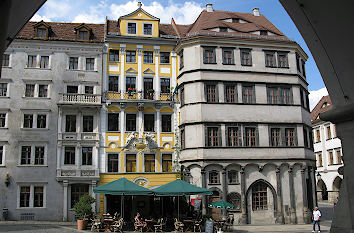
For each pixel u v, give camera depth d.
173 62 37.28
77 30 36.22
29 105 34.00
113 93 35.53
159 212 33.53
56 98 34.50
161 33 38.81
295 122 35.84
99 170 33.91
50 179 33.09
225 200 32.50
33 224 29.23
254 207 33.34
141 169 34.75
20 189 32.72
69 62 35.53
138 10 37.47
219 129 33.78
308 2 3.64
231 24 38.56
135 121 35.59
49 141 33.69
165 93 36.41
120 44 36.56
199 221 25.12
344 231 3.56
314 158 38.56
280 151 34.62
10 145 33.16
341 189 3.70
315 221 26.03
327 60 3.92
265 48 36.50
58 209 32.75
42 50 35.12
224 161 33.09
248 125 34.50
